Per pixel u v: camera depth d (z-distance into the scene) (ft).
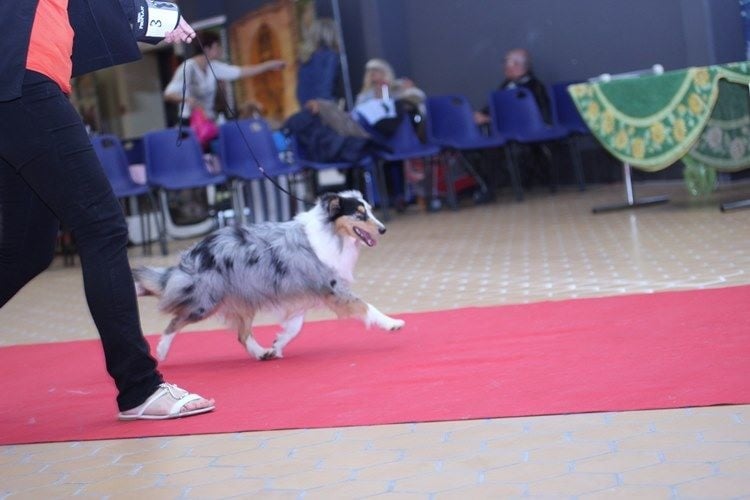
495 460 10.55
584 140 43.50
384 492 10.00
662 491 9.20
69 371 18.20
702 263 21.34
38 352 20.59
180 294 16.81
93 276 13.52
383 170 41.96
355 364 16.02
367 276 25.94
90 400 15.61
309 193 40.93
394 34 49.73
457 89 48.62
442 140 39.58
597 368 13.64
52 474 12.01
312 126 38.01
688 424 10.91
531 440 11.05
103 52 13.82
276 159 37.32
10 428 14.33
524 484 9.78
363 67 50.19
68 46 13.46
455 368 14.78
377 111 40.55
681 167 40.06
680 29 39.47
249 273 16.79
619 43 41.83
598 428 11.16
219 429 12.97
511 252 26.94
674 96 29.48
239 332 17.43
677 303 17.37
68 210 13.37
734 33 37.96
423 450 11.16
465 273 24.48
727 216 28.02
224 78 41.11
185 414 13.84
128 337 13.74
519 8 45.32
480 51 47.26
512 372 14.06
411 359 15.81
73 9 13.65
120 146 36.14
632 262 22.72
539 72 45.14
